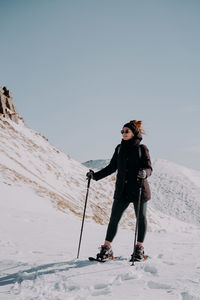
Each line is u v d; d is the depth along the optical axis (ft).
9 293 8.91
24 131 156.76
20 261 13.61
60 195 89.66
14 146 125.39
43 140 169.27
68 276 9.96
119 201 13.10
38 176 102.68
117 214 13.10
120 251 18.30
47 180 106.83
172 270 10.34
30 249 17.85
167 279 9.16
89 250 18.54
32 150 137.18
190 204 269.44
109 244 12.98
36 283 9.63
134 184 12.85
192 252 16.21
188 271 10.16
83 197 113.09
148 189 13.08
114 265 11.46
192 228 155.94
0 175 66.64
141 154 12.90
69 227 32.86
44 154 144.25
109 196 136.36
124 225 99.25
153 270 10.62
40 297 8.11
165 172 376.07
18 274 11.14
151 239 29.27
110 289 8.39
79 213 72.74
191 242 26.14
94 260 12.49
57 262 13.01
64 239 24.00
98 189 137.39
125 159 12.94
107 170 14.01
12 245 19.01
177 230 141.28
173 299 7.39
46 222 33.06
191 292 7.73
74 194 110.52
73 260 13.08
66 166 148.56
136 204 12.91
